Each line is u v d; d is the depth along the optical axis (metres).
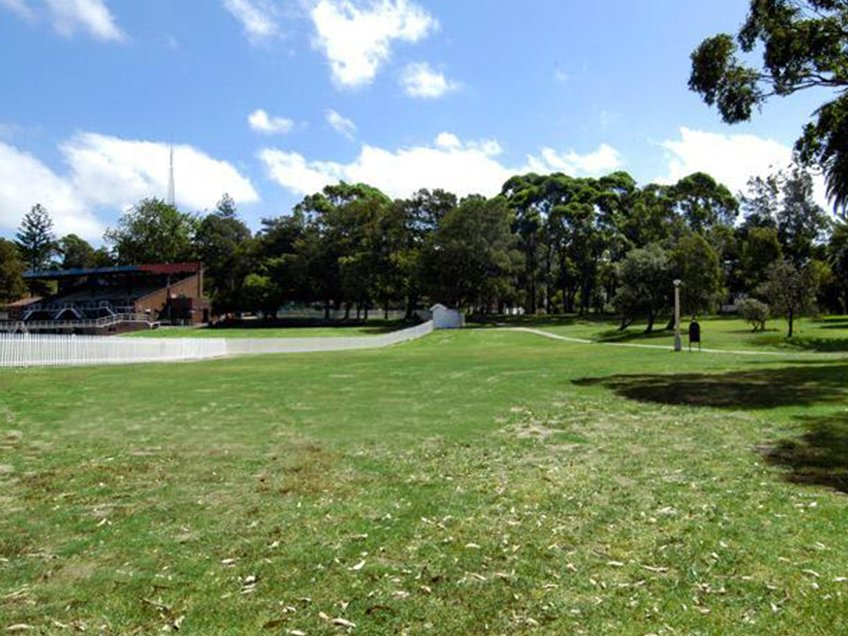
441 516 5.96
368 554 5.03
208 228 104.12
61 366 25.11
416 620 3.92
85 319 76.31
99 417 12.05
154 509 6.30
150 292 83.50
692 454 8.39
